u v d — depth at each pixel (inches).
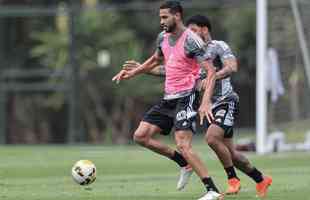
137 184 1450.5
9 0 4480.8
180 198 1192.8
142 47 4212.6
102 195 1239.5
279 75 2539.4
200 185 1408.7
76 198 1197.1
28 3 4520.2
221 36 4055.1
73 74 3469.5
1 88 3725.4
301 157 2269.9
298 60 2583.7
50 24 4138.8
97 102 3944.4
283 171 1766.7
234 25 4035.4
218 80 1190.3
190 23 1227.2
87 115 3922.2
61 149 2930.6
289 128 2554.1
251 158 2240.4
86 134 3909.9
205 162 2132.1
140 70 1226.0
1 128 3634.4
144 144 1195.3
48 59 3971.5
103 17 4057.6
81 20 3976.4
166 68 1144.8
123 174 1734.7
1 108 3671.3
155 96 3983.8
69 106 3459.6
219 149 1195.3
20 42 3981.3
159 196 1222.3
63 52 3954.2
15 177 1652.3
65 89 3614.7
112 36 4055.1
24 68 3964.1
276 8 2566.4
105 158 2335.1
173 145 3002.0
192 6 3735.2
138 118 3966.5
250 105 3855.8
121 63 3991.1
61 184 1456.7
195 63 1130.7
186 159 1113.4
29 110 3836.1
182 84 1130.0
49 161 2202.3
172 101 1139.9
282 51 2561.5
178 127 1119.6
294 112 2566.4
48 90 3661.4
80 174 1226.0
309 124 2583.7
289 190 1304.1
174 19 1122.0
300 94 2581.2
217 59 1211.2
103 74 3966.5
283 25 2568.9
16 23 3954.2
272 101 2524.6
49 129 3855.8
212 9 4055.1
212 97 1198.9
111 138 3927.2
